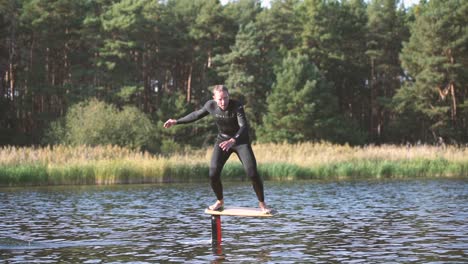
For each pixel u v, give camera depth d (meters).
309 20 81.06
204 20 77.88
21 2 69.19
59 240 13.90
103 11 79.75
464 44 71.44
